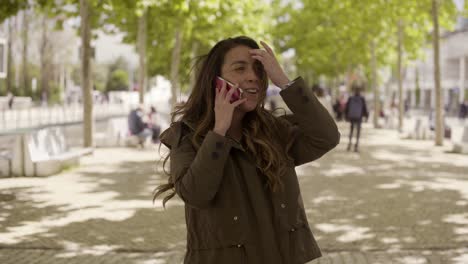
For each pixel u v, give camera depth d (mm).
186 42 30469
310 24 41938
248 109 2086
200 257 2107
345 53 39906
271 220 2127
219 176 1979
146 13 21156
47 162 10984
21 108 47906
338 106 37438
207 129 2094
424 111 64500
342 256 5543
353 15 29250
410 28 27094
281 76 2127
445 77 63938
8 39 52750
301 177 11172
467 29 57875
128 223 6977
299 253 2137
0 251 5652
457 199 8750
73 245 5918
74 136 21250
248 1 26719
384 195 9062
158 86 84625
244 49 2104
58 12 16406
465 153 16359
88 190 9375
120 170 11859
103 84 81750
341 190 9547
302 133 2242
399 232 6566
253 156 2158
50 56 60688
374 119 30328
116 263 5270
